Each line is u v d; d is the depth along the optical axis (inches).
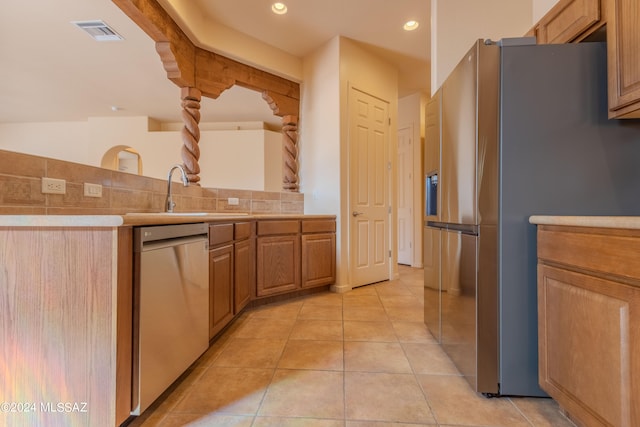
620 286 35.4
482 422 47.1
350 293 124.1
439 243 73.3
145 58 142.3
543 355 49.8
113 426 39.6
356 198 132.9
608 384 36.9
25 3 101.3
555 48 52.4
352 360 67.2
